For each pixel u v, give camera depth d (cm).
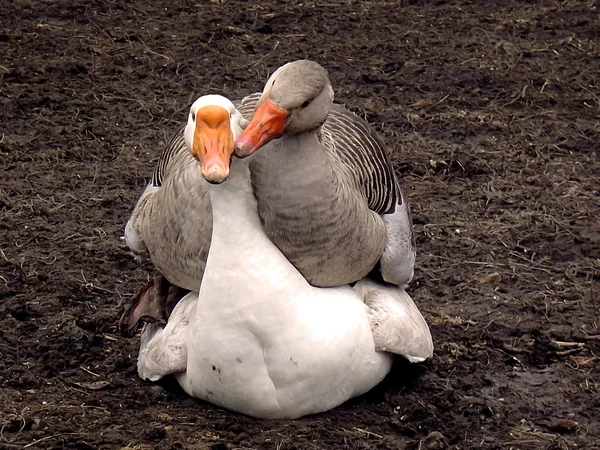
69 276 898
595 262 962
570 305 888
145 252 746
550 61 1405
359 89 1315
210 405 708
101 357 787
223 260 657
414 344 711
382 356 707
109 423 690
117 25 1461
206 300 666
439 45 1441
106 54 1367
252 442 666
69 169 1102
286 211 659
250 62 1370
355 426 694
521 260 962
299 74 638
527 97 1307
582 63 1404
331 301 686
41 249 948
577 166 1145
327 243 672
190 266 693
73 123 1203
